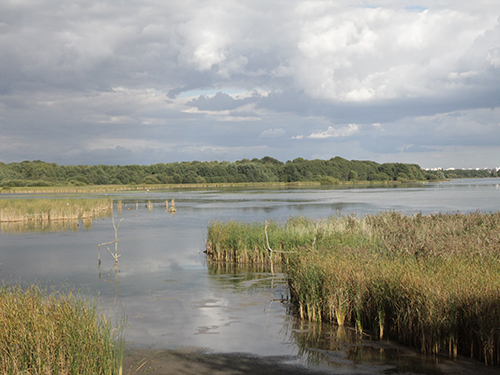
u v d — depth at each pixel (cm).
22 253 2509
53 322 892
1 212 4438
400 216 2478
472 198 7169
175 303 1434
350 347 1033
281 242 2152
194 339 1098
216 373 898
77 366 787
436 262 1235
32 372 774
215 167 19475
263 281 1770
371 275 1177
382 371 898
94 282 1758
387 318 1102
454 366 911
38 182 14338
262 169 19712
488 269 1120
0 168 15788
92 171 18075
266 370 912
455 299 969
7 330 848
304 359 970
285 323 1222
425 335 991
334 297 1197
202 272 1961
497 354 914
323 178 19612
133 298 1501
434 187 14425
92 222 4353
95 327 912
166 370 911
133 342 1077
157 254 2464
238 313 1321
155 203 7212
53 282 1762
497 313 910
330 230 2070
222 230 2406
